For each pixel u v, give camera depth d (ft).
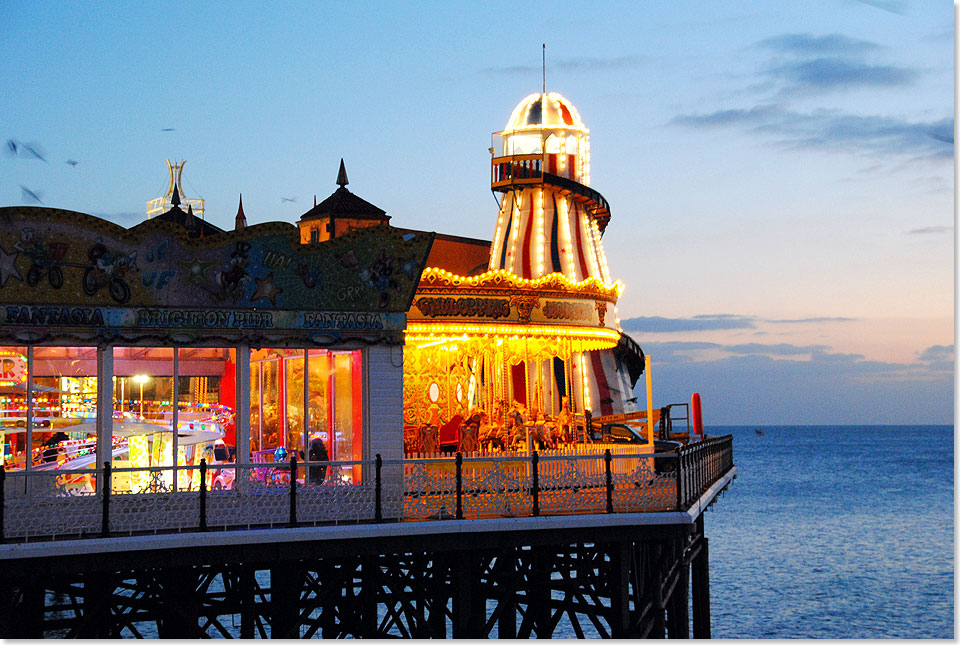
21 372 68.23
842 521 285.02
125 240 70.28
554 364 118.01
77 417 69.26
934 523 279.08
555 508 73.72
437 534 70.38
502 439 94.79
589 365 124.98
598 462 77.61
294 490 68.39
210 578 93.45
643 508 75.20
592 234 118.93
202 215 127.34
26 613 81.66
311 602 75.25
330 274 74.69
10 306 67.77
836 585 185.06
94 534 64.85
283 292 73.72
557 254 112.78
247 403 73.00
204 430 72.33
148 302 70.74
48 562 62.69
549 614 88.02
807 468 538.06
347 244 74.95
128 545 63.77
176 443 71.46
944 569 200.95
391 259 75.72
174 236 71.31
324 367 75.20
